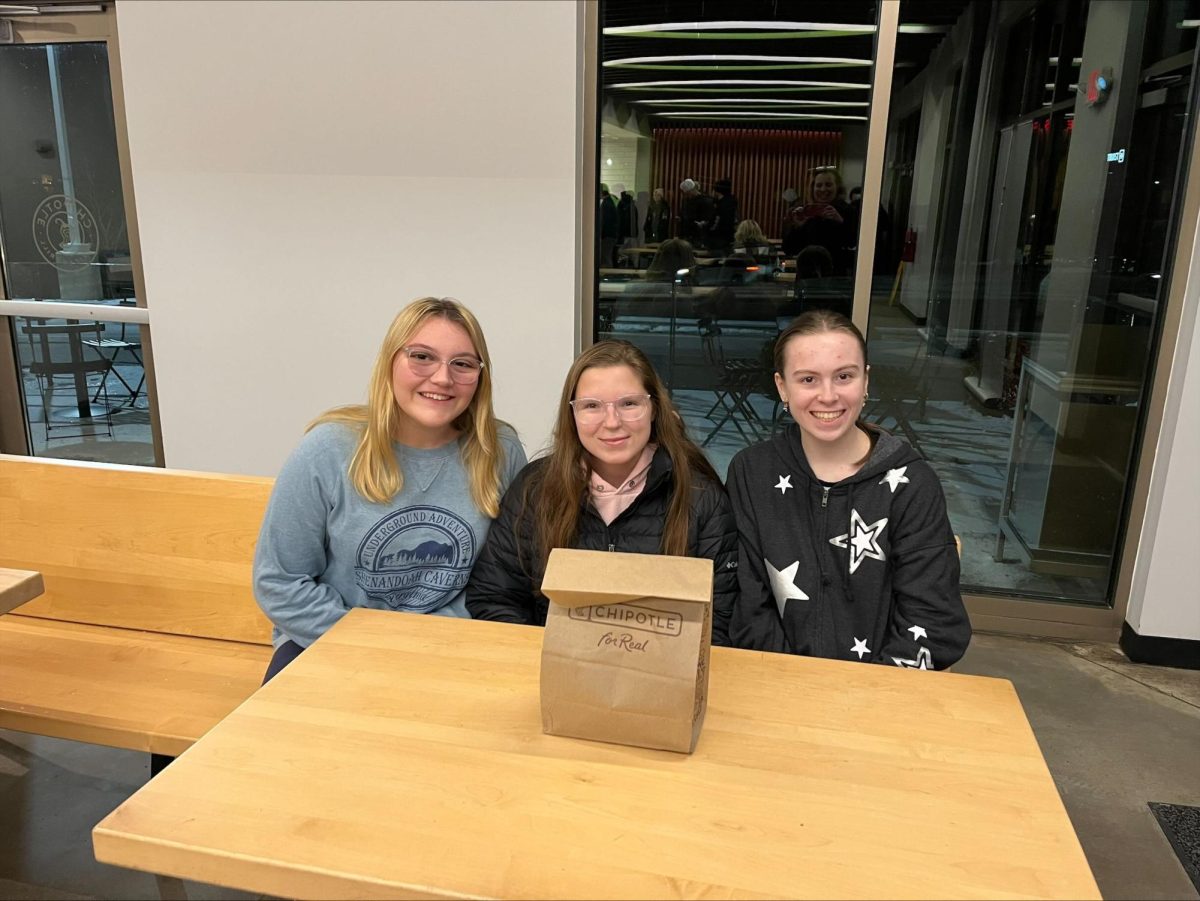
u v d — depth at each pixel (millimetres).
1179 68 2479
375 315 2916
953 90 2625
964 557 2986
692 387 3049
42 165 3250
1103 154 2590
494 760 1045
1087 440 2814
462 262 2818
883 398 2912
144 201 2953
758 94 2734
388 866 866
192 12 2752
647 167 2850
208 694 1742
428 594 1676
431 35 2643
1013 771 1053
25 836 1843
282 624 1598
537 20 2580
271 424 3094
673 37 2717
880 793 1003
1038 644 2863
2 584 1457
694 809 964
